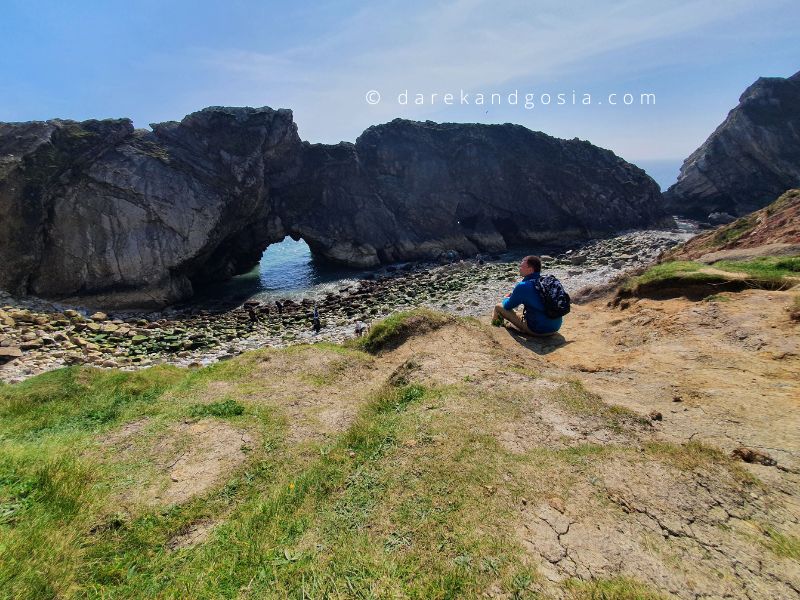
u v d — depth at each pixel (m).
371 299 32.00
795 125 56.03
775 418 5.20
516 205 53.03
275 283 41.91
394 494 4.16
